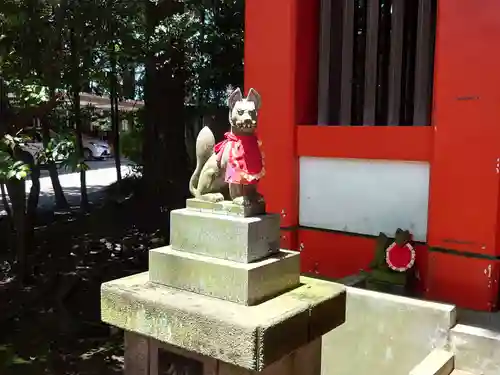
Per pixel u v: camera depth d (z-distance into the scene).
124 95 12.32
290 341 2.55
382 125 5.85
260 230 2.82
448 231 4.80
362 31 6.11
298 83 5.88
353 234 5.63
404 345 4.51
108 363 6.73
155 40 10.80
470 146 4.62
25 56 7.83
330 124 6.07
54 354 6.91
